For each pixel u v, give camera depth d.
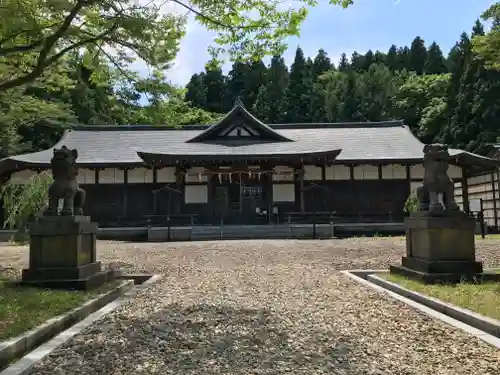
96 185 25.91
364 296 7.05
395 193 25.98
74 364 4.04
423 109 47.28
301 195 24.67
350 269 10.25
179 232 22.31
